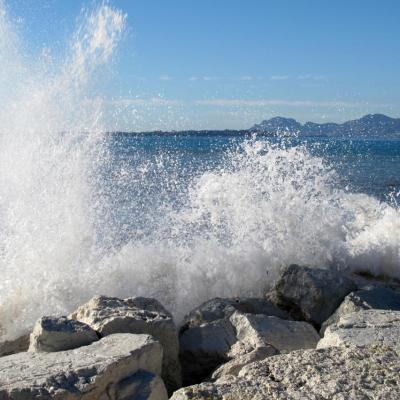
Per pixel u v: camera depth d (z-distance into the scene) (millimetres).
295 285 6129
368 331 3754
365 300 5574
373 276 7770
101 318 4316
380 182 22453
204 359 4605
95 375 3256
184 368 4652
